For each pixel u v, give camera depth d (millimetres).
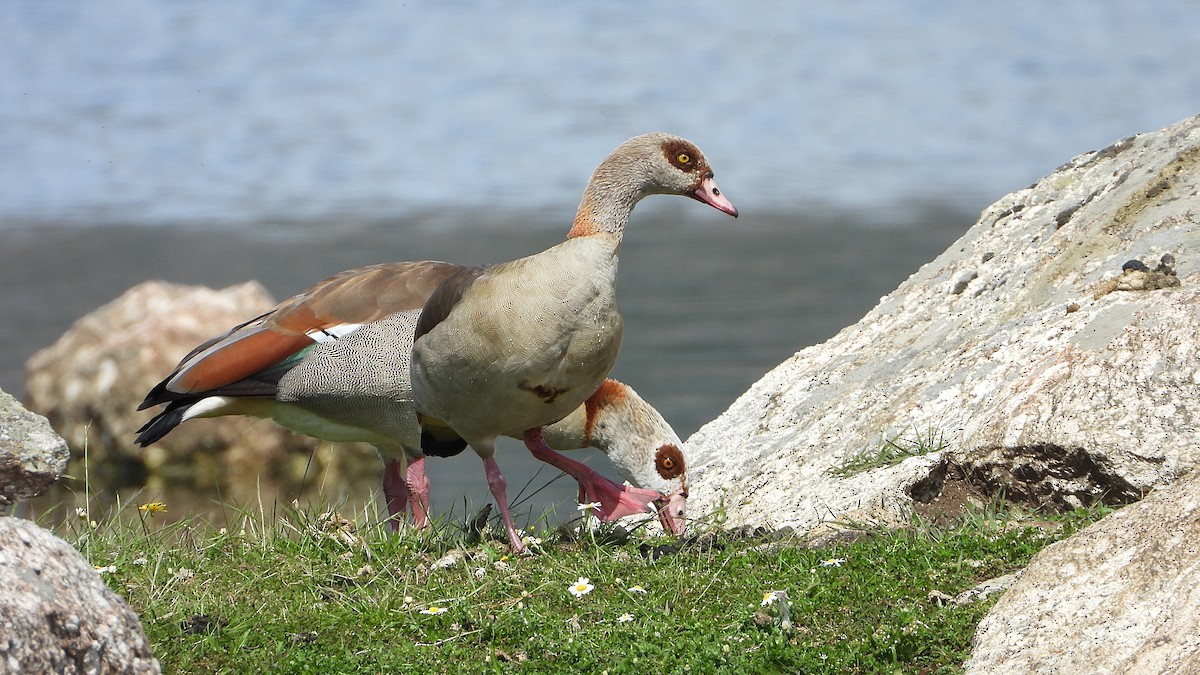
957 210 51781
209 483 23141
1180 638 6535
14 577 5996
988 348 11820
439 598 8898
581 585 8758
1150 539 7258
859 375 13336
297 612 8656
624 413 13086
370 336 12516
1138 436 9141
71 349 24484
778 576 8750
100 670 6172
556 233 49688
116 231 51812
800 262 41844
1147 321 9906
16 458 7184
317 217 54844
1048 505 9656
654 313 34875
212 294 25312
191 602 8688
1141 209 12219
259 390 12711
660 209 53906
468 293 9977
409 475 12461
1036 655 7023
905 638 7645
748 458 13242
